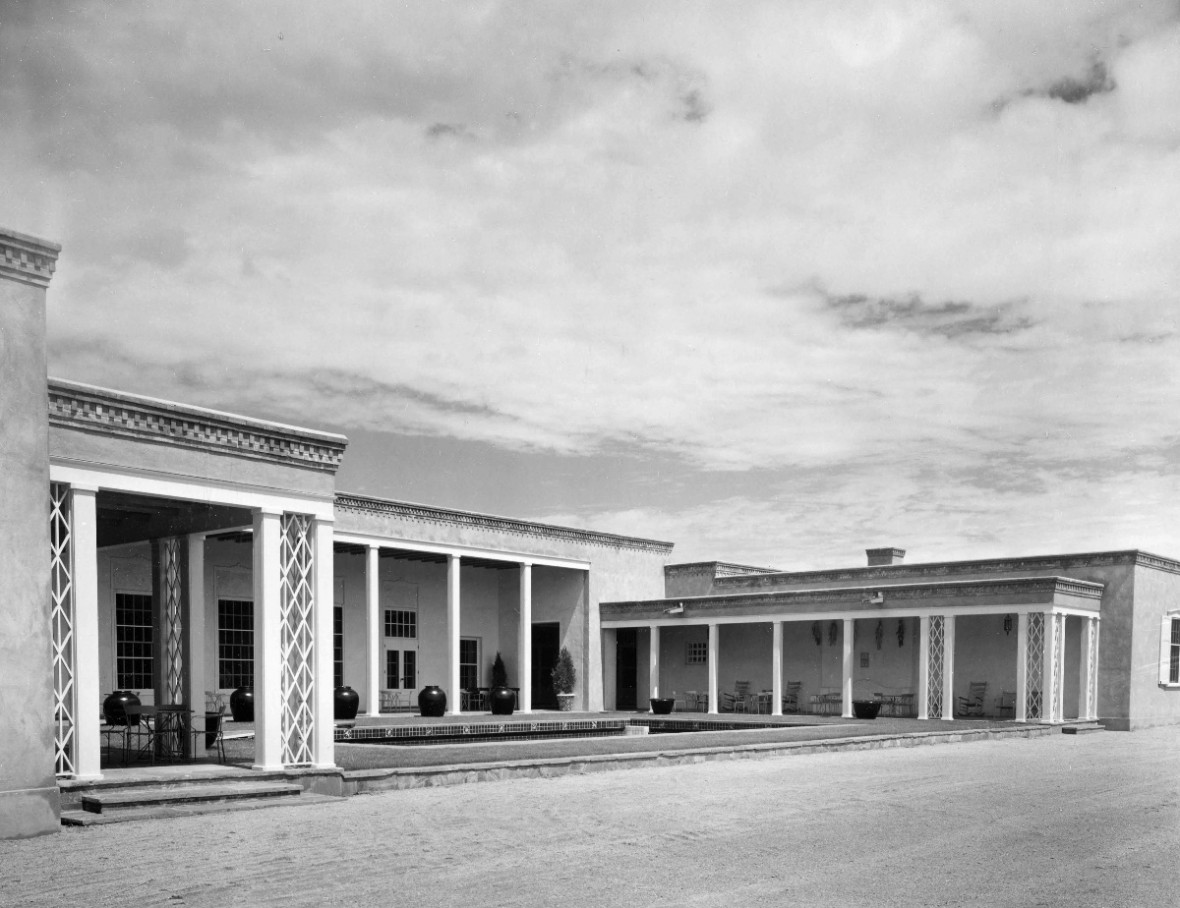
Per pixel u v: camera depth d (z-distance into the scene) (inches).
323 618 470.3
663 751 610.5
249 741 638.5
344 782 461.7
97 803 383.2
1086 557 1064.8
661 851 330.6
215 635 1008.2
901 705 1184.8
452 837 349.4
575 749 634.8
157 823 375.6
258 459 452.8
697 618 1259.8
